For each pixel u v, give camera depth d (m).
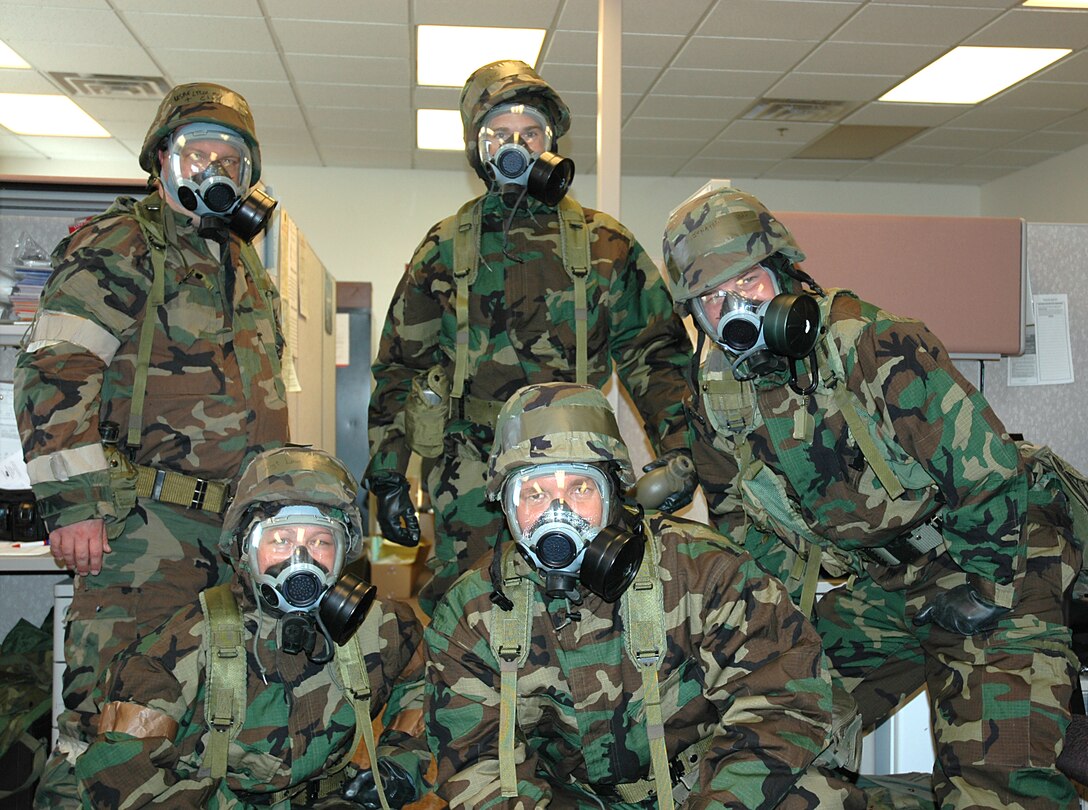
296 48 5.13
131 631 1.66
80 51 5.18
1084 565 1.69
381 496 2.05
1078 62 5.33
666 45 5.07
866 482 1.54
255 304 1.88
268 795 1.54
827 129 6.54
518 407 1.44
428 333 1.98
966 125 6.46
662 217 7.84
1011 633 1.51
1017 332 2.28
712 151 7.07
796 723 1.36
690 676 1.45
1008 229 2.27
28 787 2.12
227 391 1.77
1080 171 6.99
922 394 1.43
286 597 1.46
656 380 1.98
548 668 1.44
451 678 1.45
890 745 2.07
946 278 2.26
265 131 6.59
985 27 4.86
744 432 1.61
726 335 1.49
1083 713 1.61
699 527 1.53
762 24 4.80
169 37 4.99
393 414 2.04
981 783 1.46
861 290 2.24
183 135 1.77
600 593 1.36
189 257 1.78
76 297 1.64
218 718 1.46
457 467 1.92
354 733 1.59
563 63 5.27
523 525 1.38
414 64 5.34
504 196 1.89
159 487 1.71
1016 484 1.42
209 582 1.75
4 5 4.62
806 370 1.51
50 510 1.59
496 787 1.37
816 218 2.23
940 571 1.59
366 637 1.59
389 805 1.56
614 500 1.44
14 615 2.63
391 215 7.56
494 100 1.83
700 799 1.33
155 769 1.40
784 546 1.78
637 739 1.46
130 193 2.48
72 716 1.63
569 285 1.89
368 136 6.70
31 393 1.60
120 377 1.71
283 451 1.56
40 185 2.44
